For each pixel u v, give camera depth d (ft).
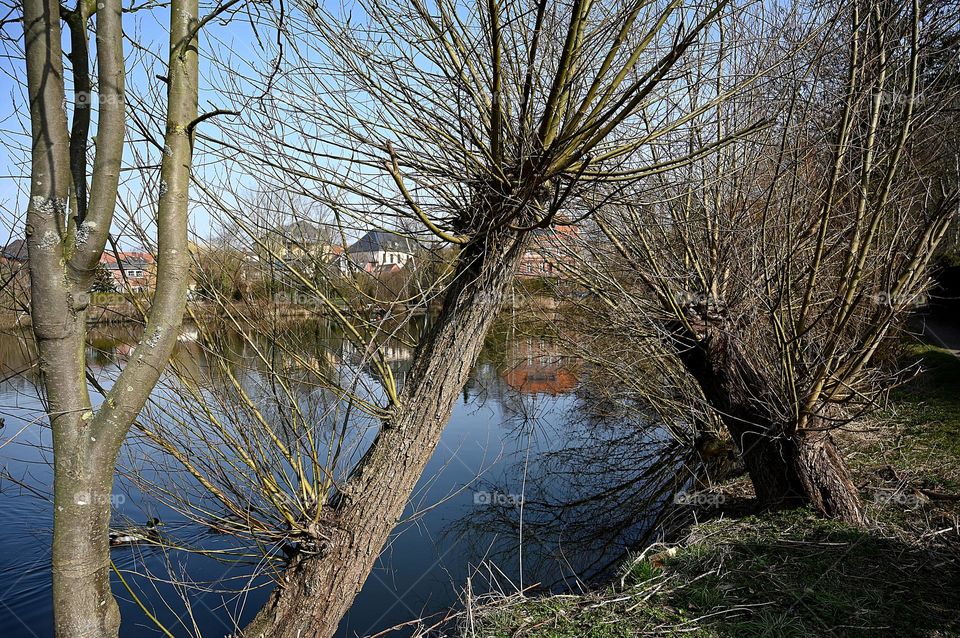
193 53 6.28
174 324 5.89
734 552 14.29
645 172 10.99
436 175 10.91
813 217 16.05
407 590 16.72
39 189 5.27
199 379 11.55
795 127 14.99
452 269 11.27
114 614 5.76
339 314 11.07
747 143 16.08
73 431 5.46
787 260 15.03
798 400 15.60
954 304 45.88
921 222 15.60
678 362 25.57
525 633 11.67
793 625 11.12
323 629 10.28
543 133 9.85
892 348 23.07
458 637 12.28
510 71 11.76
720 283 17.93
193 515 11.14
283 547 10.68
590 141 9.30
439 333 10.82
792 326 15.49
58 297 5.34
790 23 15.44
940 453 19.90
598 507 23.22
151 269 10.57
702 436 28.78
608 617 11.99
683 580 13.24
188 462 10.78
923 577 12.60
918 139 16.12
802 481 15.93
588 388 37.65
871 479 18.35
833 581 12.60
